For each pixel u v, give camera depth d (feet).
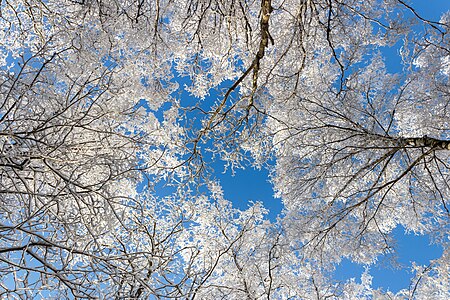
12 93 12.90
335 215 20.79
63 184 13.33
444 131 20.63
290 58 21.62
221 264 20.12
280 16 21.49
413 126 21.68
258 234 21.65
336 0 18.13
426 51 20.22
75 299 10.79
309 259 21.74
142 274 12.62
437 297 20.65
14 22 20.40
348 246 21.34
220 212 21.17
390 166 21.57
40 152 11.87
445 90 19.67
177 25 21.59
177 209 17.16
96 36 18.66
